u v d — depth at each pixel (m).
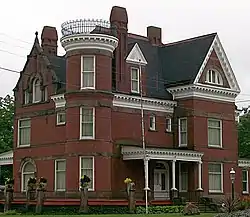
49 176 51.03
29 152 53.44
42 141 52.19
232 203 41.06
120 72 51.03
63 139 50.03
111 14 51.56
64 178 49.72
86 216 39.06
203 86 53.09
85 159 47.22
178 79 54.12
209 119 53.97
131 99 50.81
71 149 47.41
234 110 56.50
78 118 47.38
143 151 47.75
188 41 57.03
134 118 51.12
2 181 76.25
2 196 51.25
